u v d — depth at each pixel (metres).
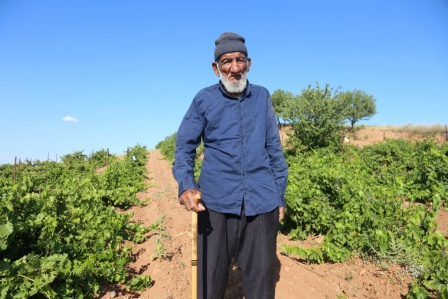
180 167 2.95
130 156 26.50
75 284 4.60
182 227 7.82
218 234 3.00
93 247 5.55
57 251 4.94
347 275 4.90
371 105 39.34
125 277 5.18
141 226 7.68
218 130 3.01
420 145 16.80
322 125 18.83
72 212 5.97
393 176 10.45
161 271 5.34
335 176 6.84
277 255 5.65
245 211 2.97
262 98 3.11
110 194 10.28
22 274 4.15
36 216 5.22
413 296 4.09
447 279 4.05
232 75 2.96
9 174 22.64
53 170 20.69
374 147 17.73
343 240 5.61
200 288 3.01
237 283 4.72
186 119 3.10
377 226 5.69
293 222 7.12
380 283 4.61
